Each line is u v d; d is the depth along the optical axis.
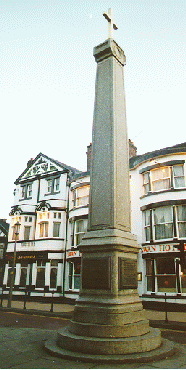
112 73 8.84
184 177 17.77
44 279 23.41
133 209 19.80
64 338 6.04
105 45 9.29
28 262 24.70
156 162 18.69
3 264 27.52
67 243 23.36
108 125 8.28
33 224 26.20
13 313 15.51
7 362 5.22
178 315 14.10
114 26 9.77
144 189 19.62
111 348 5.61
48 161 27.58
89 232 7.45
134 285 7.11
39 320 12.63
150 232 18.03
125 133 8.76
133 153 25.25
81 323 6.26
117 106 8.62
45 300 22.16
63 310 16.16
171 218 17.53
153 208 18.33
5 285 25.80
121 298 6.51
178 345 6.89
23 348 6.29
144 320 6.73
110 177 7.67
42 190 26.92
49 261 23.23
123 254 6.97
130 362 5.29
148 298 17.22
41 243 24.16
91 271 6.89
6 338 7.28
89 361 5.29
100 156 8.13
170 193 17.70
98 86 9.11
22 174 29.91
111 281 6.56
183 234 16.94
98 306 6.39
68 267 22.75
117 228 7.20
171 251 16.72
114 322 6.07
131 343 5.71
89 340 5.71
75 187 23.39
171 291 16.73
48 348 5.99
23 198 28.66
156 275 17.39
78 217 22.22
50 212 24.38
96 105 8.88
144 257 18.03
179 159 18.06
